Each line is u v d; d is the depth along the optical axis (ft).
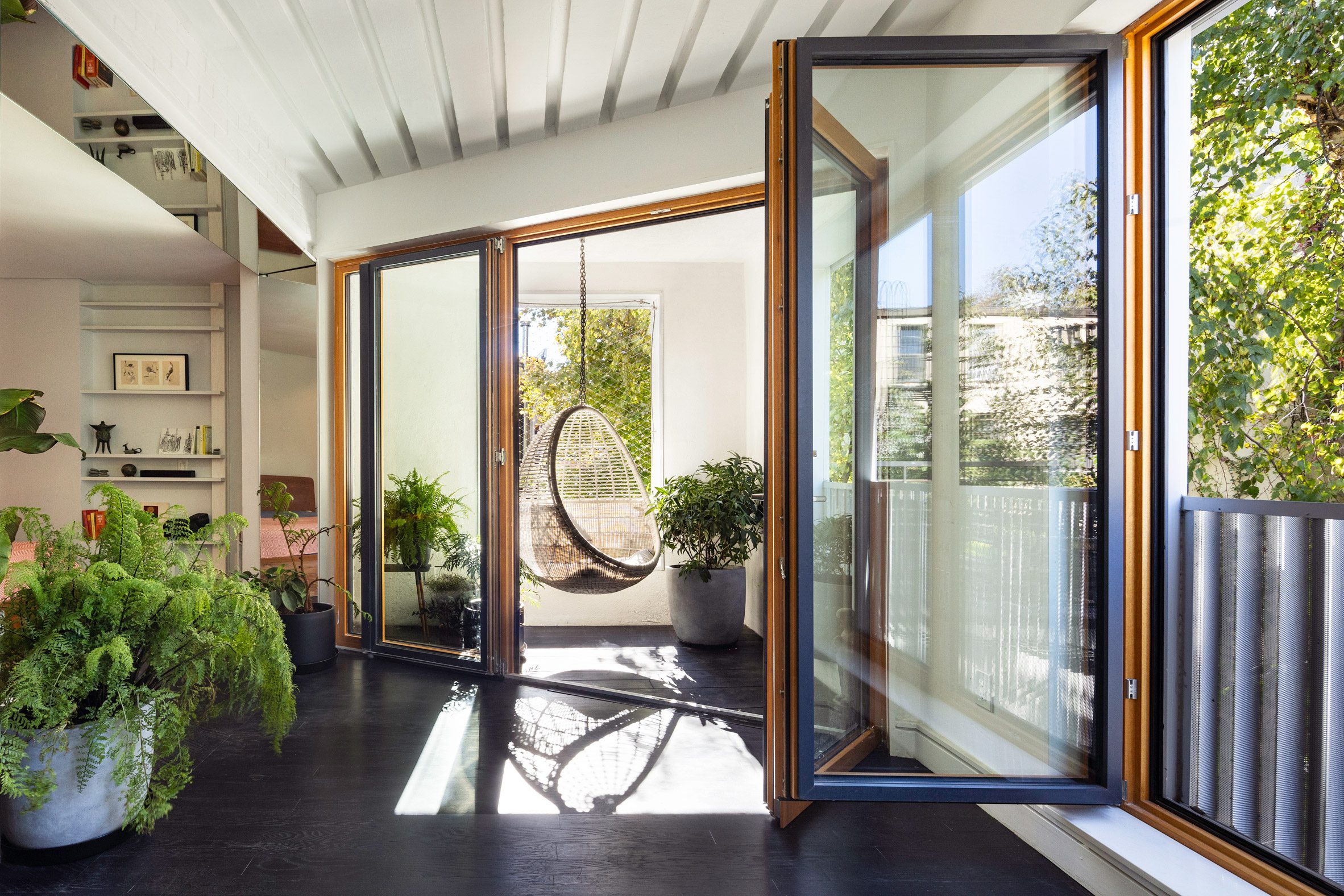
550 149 11.88
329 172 13.50
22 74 6.74
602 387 18.21
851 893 6.26
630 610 17.53
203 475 15.76
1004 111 7.31
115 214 11.50
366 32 9.11
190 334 16.06
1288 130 6.70
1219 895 5.48
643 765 8.93
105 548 7.28
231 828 7.25
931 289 7.43
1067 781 7.18
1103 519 7.04
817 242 7.31
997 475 7.41
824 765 7.35
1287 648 5.89
